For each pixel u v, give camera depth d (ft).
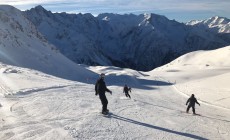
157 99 150.61
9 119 55.01
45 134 46.09
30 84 107.86
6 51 340.39
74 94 88.02
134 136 47.96
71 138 44.27
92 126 51.39
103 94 61.36
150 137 48.44
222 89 225.15
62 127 49.85
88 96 86.02
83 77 359.87
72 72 368.89
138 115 65.21
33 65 340.59
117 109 69.87
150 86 317.63
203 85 265.34
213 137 53.93
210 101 176.55
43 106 66.28
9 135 45.85
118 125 53.72
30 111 61.52
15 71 156.35
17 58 338.54
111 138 45.70
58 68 364.58
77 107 66.90
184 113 81.97
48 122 52.95
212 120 73.46
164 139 48.24
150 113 69.67
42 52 406.62
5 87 98.73
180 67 626.23
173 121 63.62
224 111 132.67
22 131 47.70
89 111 63.52
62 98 77.87
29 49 385.91
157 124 58.49
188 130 56.70
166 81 379.76
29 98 76.84
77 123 52.75
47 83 117.39
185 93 231.50
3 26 413.59
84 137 45.19
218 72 440.86
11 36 387.14
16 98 76.89
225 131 60.85
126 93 118.52
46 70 343.05
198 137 52.11
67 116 57.88
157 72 559.38
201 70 485.56
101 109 66.49
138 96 147.84
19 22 488.02
